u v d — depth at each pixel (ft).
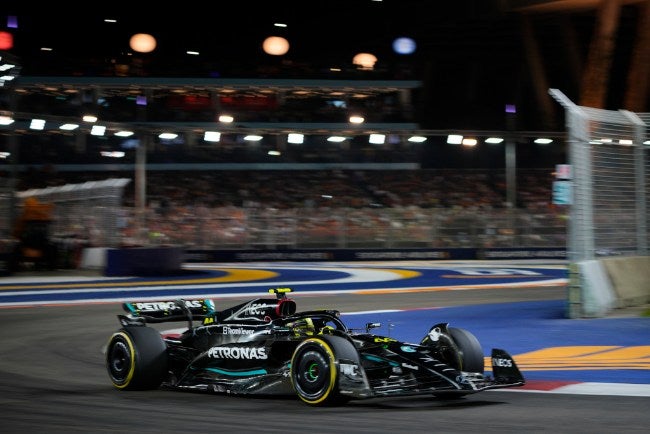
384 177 145.07
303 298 70.28
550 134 125.90
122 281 86.84
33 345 45.09
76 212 104.06
